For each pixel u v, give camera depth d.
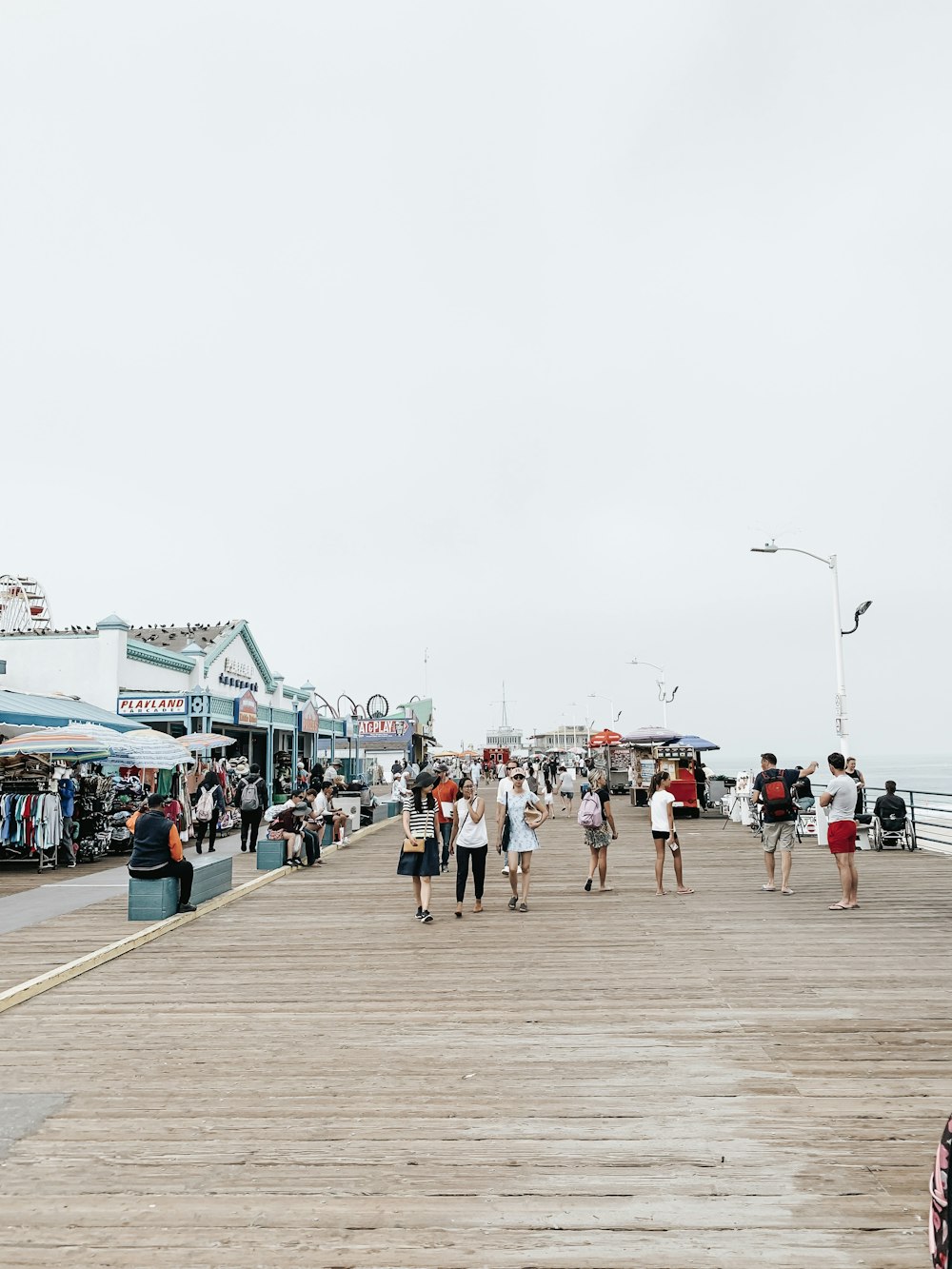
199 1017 7.27
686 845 20.33
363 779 48.41
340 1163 4.61
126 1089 5.67
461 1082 5.73
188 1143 4.86
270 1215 4.10
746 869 16.27
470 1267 3.68
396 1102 5.41
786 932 10.45
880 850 19.27
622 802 35.59
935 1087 5.58
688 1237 3.89
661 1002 7.52
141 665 27.17
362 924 11.29
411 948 9.80
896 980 8.23
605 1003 7.51
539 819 12.23
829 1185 4.34
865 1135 4.90
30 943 10.03
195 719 27.36
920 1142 4.80
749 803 23.97
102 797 19.23
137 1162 4.64
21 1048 6.50
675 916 11.56
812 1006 7.38
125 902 12.97
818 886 14.06
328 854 20.09
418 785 11.52
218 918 11.88
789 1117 5.14
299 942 10.24
